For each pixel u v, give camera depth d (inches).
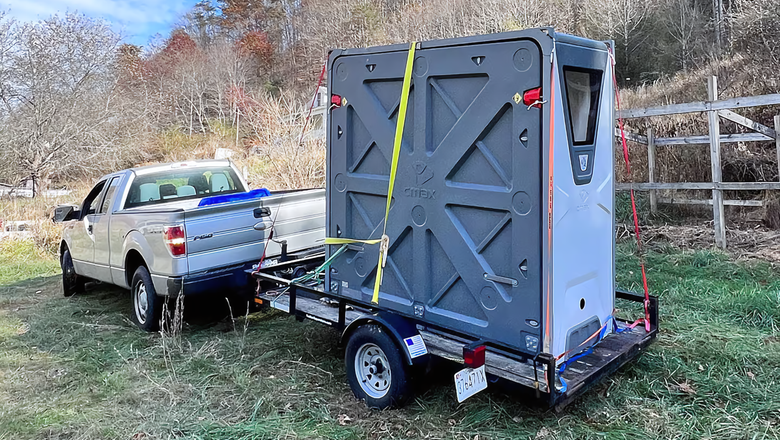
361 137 168.9
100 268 271.4
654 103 529.3
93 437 148.1
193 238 217.3
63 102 758.5
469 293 146.9
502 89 133.1
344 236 176.7
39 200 593.0
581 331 145.4
